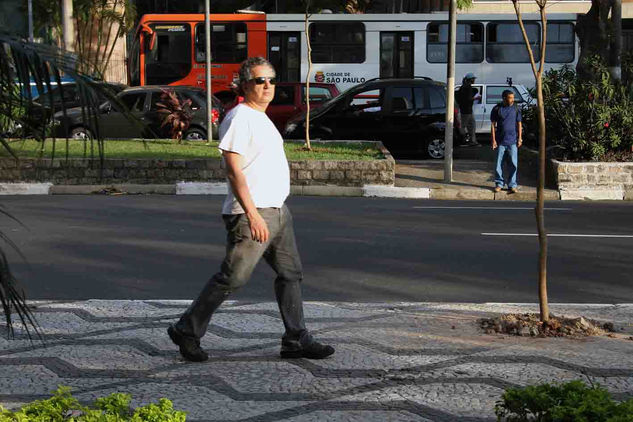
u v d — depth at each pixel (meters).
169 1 51.06
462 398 5.98
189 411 5.71
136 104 26.41
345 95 27.22
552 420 4.02
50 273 10.85
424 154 28.06
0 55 4.07
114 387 6.20
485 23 35.97
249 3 50.09
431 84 27.12
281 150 6.72
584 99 21.83
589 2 43.78
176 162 20.52
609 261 11.95
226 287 6.71
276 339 7.48
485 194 20.17
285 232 6.80
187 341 6.78
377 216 16.27
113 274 10.80
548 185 21.34
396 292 9.96
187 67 36.44
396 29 36.03
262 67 6.59
